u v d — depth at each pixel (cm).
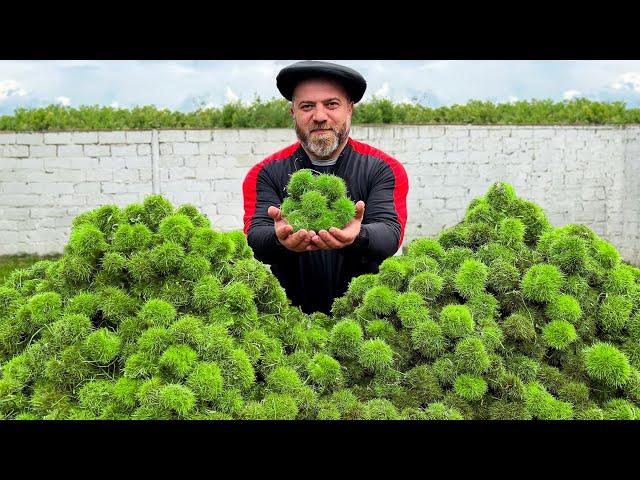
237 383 164
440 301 199
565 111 998
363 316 201
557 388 177
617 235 944
